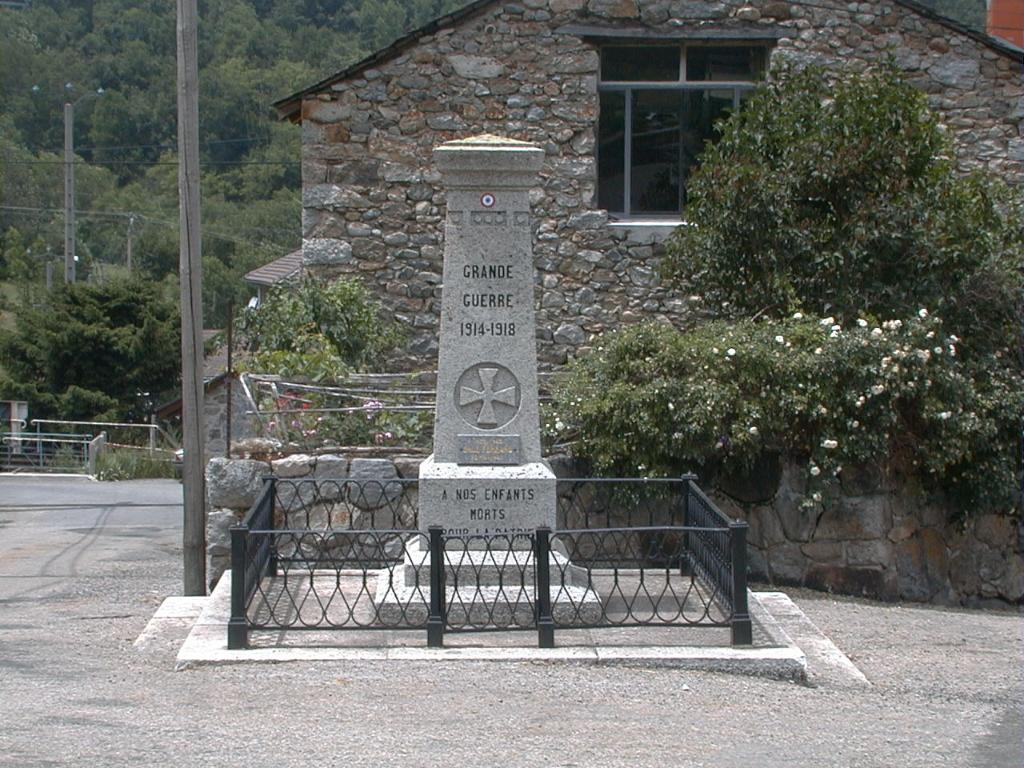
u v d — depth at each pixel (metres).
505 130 15.42
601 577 10.05
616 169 15.64
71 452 32.38
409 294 15.54
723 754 6.16
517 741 6.28
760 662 7.85
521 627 8.12
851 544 11.36
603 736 6.41
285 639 8.22
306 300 14.63
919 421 11.49
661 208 15.66
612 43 15.42
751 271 12.77
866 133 12.46
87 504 22.50
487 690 7.24
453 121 15.43
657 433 10.84
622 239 15.41
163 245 48.00
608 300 15.45
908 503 11.80
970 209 12.59
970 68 15.38
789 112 13.02
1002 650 9.19
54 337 36.06
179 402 33.59
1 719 6.57
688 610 8.87
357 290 14.95
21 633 9.20
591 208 15.42
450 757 5.97
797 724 6.84
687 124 15.59
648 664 7.84
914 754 6.33
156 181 49.34
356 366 14.66
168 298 43.38
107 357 36.38
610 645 8.09
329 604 8.50
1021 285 12.58
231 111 45.88
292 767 5.76
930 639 9.50
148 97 47.72
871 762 6.14
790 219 12.48
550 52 15.34
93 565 13.98
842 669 8.20
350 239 15.53
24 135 47.62
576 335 15.45
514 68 15.38
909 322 11.58
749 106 13.27
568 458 11.22
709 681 7.62
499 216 8.96
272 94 45.31
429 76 15.42
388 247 15.53
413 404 12.13
